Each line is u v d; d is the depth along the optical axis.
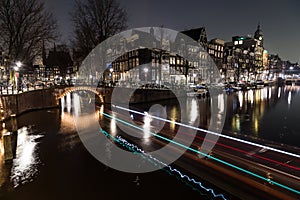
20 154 14.12
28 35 30.72
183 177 10.59
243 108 34.25
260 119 26.03
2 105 21.89
